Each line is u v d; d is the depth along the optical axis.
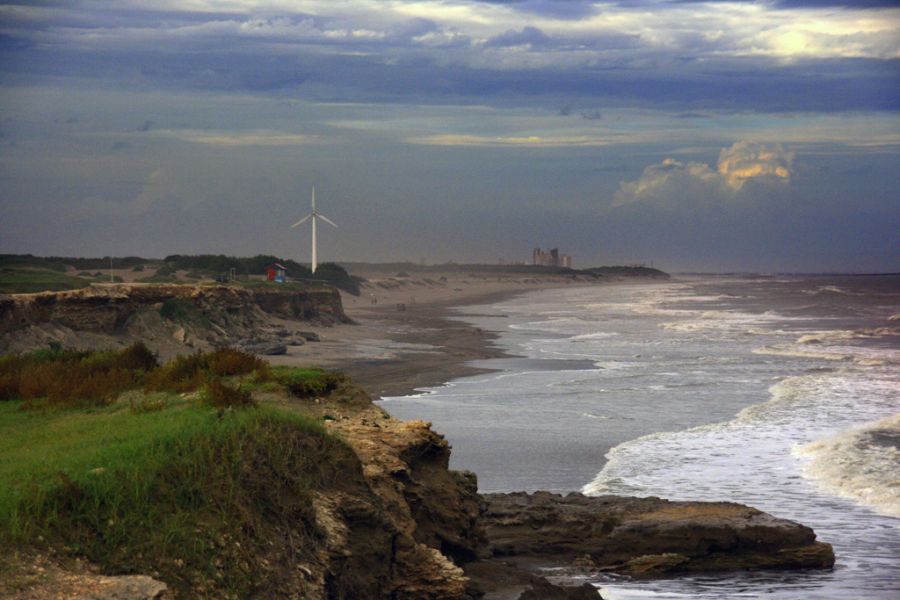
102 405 33.50
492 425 61.62
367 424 30.05
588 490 43.78
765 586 32.53
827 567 34.47
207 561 19.55
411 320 197.12
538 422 62.84
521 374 93.31
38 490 18.94
